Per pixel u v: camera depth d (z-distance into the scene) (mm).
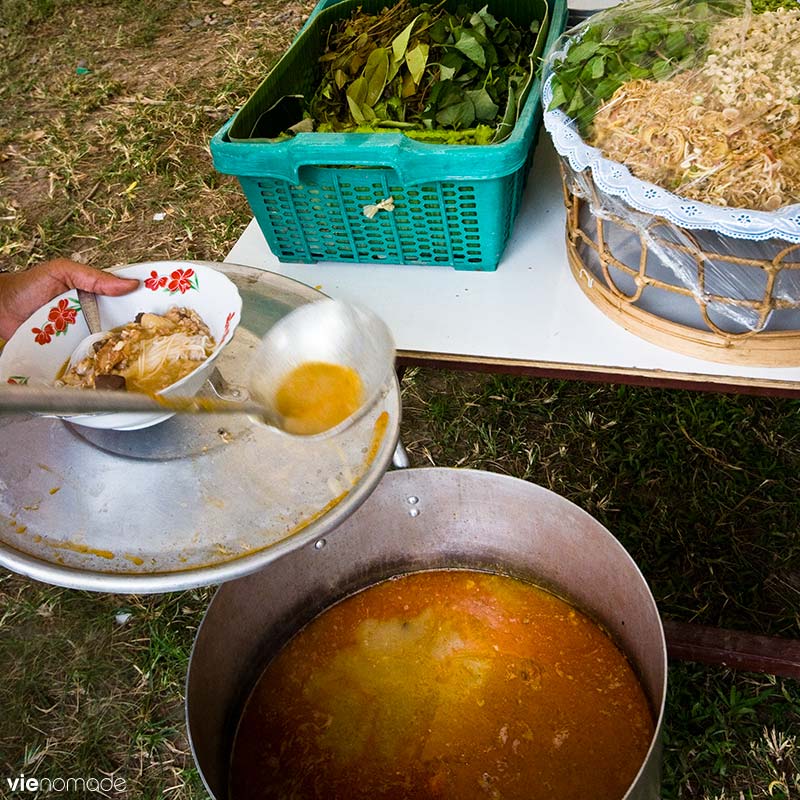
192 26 3568
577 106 1020
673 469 1651
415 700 1088
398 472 1116
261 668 1145
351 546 1178
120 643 1563
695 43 1022
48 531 844
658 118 948
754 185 875
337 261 1305
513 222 1275
